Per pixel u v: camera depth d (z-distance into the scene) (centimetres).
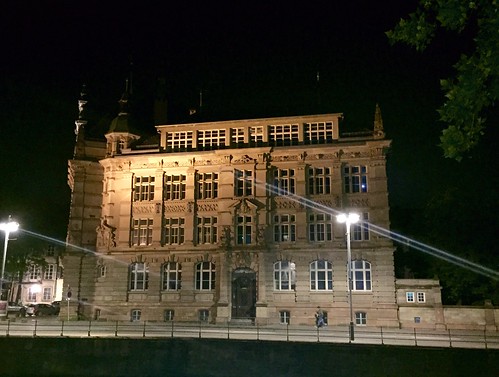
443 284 5053
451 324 4322
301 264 4709
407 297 4488
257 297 4709
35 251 7900
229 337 3278
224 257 4841
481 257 4406
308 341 3080
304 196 4841
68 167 5947
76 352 3216
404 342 3222
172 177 5250
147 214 5209
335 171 4850
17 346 3259
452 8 1048
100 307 5084
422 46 1160
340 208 4753
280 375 2945
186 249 4991
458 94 1063
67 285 5206
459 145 1095
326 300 4603
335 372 2870
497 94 1045
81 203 5403
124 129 5447
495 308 4250
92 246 5338
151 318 4947
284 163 4975
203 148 5247
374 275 4550
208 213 5066
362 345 2869
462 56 1084
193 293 4912
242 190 5016
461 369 2708
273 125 5122
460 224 4494
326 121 5022
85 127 5966
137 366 3144
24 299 8612
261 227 4853
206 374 3056
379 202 4688
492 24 1022
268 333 3619
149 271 5066
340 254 4656
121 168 5328
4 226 4347
